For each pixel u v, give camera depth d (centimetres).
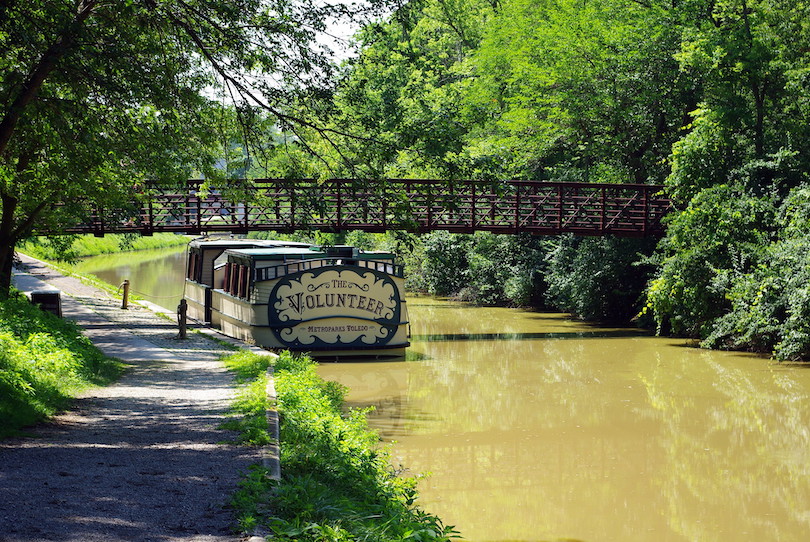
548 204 3991
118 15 1362
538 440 1758
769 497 1381
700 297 3127
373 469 1158
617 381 2453
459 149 1595
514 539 1168
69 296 3819
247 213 3341
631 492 1412
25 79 1283
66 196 2209
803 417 1966
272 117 1555
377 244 5653
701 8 3984
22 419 1131
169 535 657
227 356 2219
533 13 4788
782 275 2825
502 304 5025
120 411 1329
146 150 1644
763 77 3572
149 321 3228
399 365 2730
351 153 1574
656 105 4078
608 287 4056
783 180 3325
